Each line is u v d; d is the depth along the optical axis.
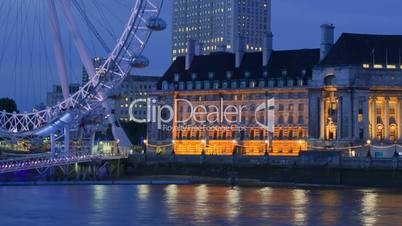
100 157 180.00
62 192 133.75
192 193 136.12
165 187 154.38
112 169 191.62
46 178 167.50
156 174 195.00
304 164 176.50
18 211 101.00
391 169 165.50
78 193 131.75
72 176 174.12
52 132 163.25
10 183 152.00
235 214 99.12
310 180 175.12
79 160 169.62
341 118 199.50
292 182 177.38
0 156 174.50
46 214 97.69
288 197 129.12
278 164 180.00
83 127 181.88
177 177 189.62
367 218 96.62
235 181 176.75
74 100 160.38
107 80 160.62
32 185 151.88
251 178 183.00
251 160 184.00
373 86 199.12
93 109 167.38
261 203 115.75
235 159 186.00
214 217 95.44
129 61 157.00
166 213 99.50
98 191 138.12
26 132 159.25
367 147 194.50
